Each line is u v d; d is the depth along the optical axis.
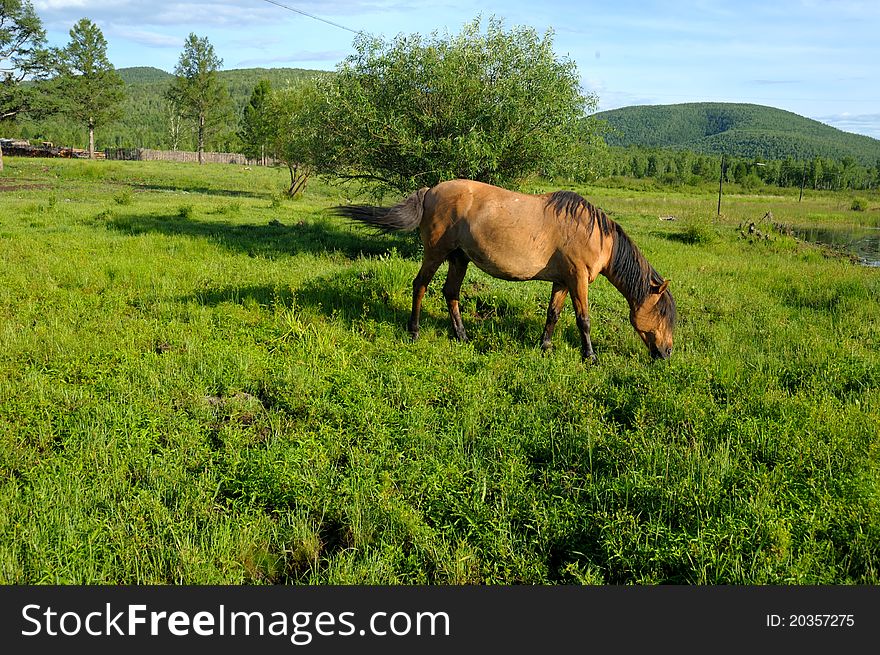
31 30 50.38
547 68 15.16
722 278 14.63
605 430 5.93
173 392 6.69
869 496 4.53
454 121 14.70
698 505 4.64
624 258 8.37
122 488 4.96
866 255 24.42
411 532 4.53
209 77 74.44
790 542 4.19
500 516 4.71
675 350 8.94
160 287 11.12
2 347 7.72
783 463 5.21
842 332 9.92
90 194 31.05
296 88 36.44
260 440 6.02
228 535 4.48
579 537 4.64
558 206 8.20
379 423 6.06
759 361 7.90
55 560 4.21
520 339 9.27
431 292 10.78
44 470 5.09
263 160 75.88
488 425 6.27
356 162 16.58
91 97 76.25
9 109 52.66
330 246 16.88
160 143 125.69
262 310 9.88
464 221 8.32
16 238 14.85
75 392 6.50
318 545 4.61
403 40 15.42
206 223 20.33
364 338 8.91
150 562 4.29
